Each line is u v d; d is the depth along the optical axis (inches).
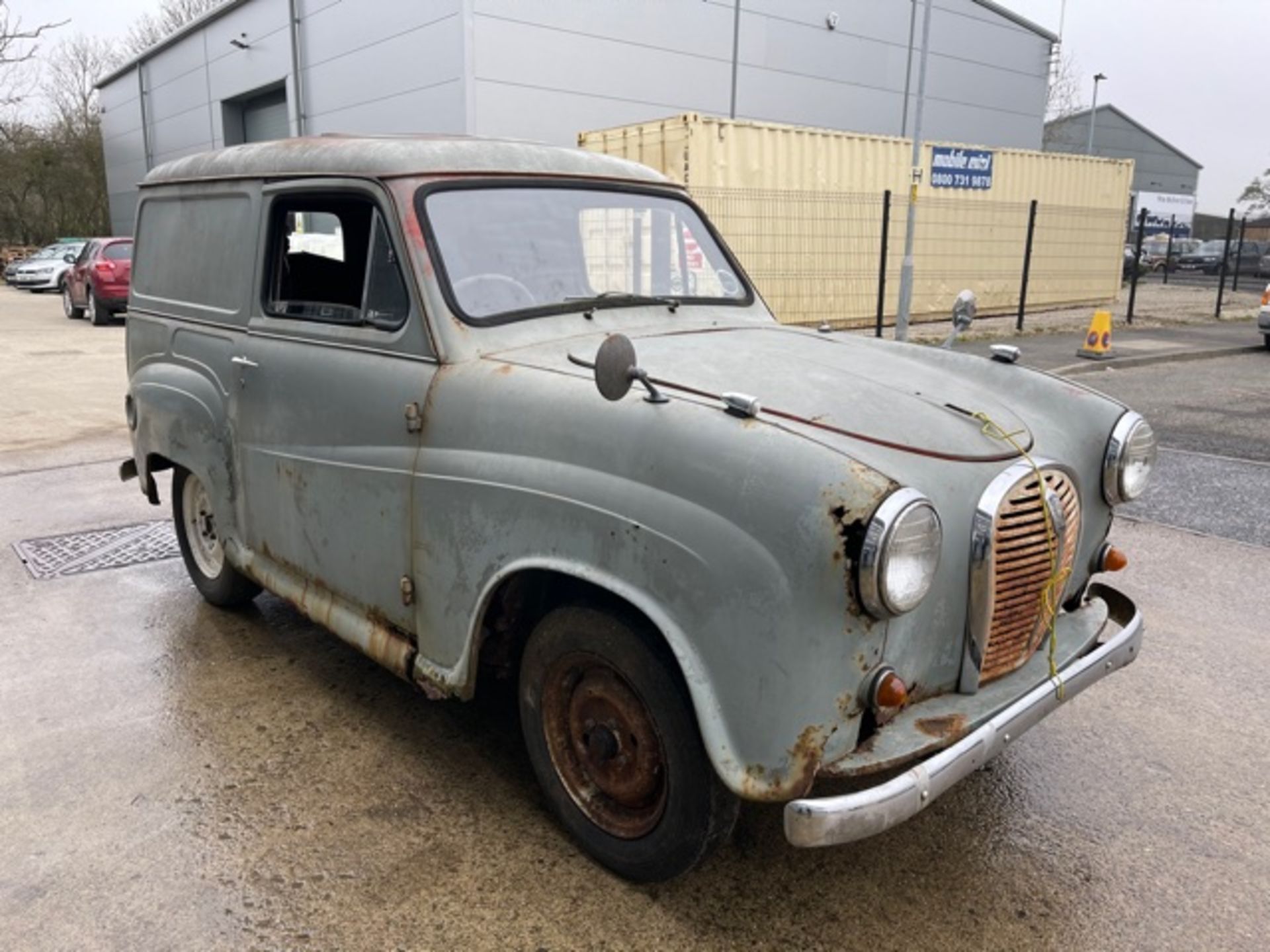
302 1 751.1
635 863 104.0
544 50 610.9
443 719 142.7
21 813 119.1
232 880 107.0
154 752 133.3
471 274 122.2
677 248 148.4
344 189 129.3
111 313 709.9
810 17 752.3
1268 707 147.9
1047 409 123.3
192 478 177.3
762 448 87.9
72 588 195.0
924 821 119.4
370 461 123.8
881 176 589.0
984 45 898.1
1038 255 715.4
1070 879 108.9
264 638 171.0
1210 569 206.2
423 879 107.3
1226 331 644.1
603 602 102.7
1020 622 104.3
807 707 86.2
